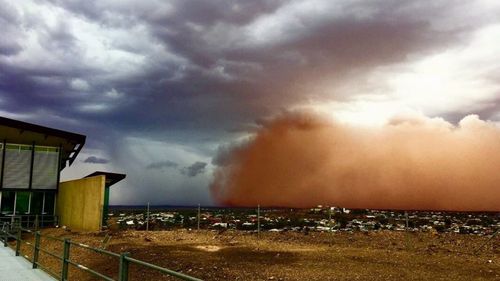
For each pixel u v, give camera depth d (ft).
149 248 54.60
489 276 37.37
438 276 37.45
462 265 42.70
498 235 65.98
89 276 44.65
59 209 102.12
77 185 91.25
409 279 36.29
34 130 88.89
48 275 35.73
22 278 34.35
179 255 49.11
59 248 61.00
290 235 72.13
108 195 96.17
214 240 65.87
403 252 52.54
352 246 59.31
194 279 14.14
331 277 37.09
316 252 52.60
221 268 41.14
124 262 20.66
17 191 89.51
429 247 56.34
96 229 77.77
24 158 90.63
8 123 85.05
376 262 44.73
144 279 39.78
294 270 40.24
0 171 87.20
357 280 35.99
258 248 56.54
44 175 93.09
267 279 36.50
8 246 56.85
